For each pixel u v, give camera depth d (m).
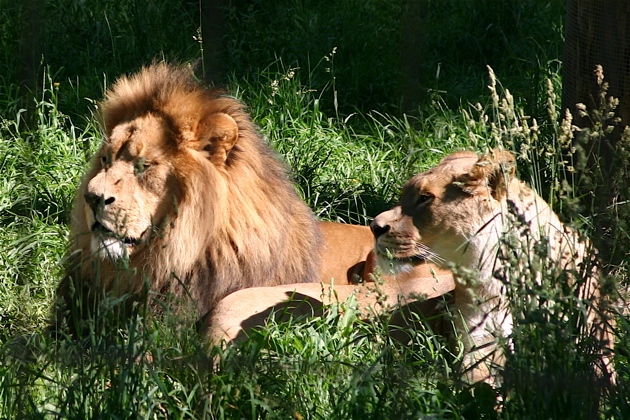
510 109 8.21
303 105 16.50
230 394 7.43
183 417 7.33
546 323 6.85
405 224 8.70
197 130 9.58
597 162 8.15
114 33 18.36
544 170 12.09
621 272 8.31
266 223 9.95
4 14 18.19
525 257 7.92
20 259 11.25
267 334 8.41
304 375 7.86
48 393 7.77
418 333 8.49
